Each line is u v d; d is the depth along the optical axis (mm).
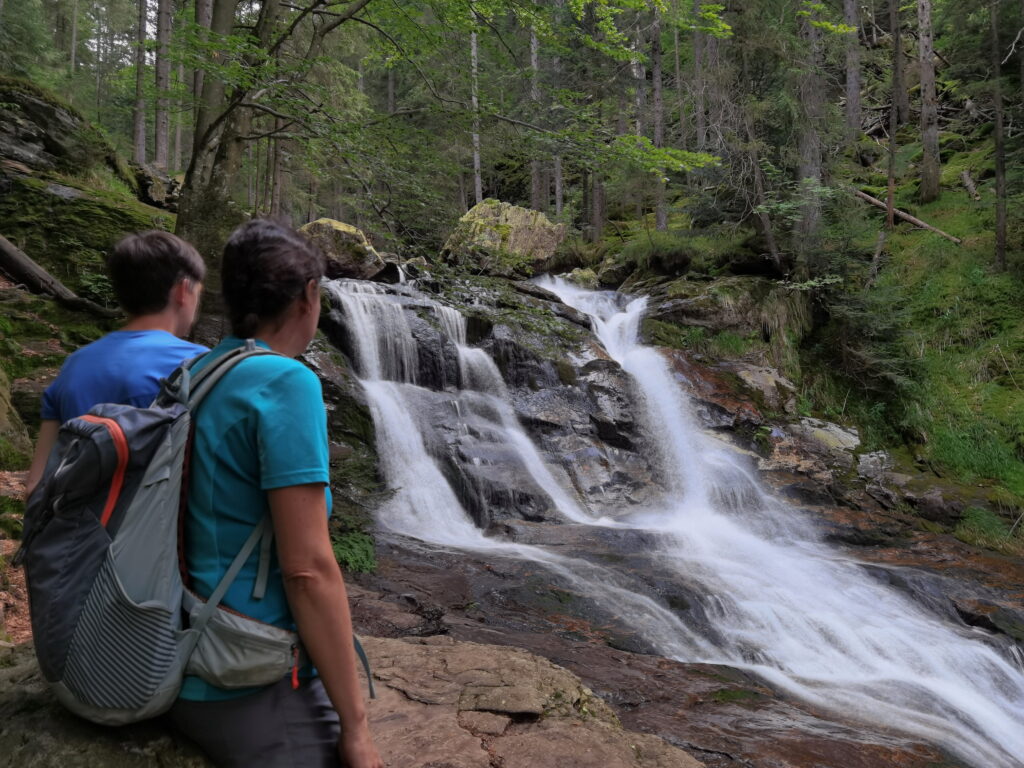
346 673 1280
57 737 1351
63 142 13180
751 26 14398
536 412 11164
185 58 6824
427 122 8523
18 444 6477
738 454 11438
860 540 9641
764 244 15484
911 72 24141
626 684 4805
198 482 1289
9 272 9781
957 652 6609
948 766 4473
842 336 14234
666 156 8094
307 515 1249
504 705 2881
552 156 8453
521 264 12797
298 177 19891
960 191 18062
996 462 11797
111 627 1194
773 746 4141
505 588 6539
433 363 11258
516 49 9164
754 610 6836
